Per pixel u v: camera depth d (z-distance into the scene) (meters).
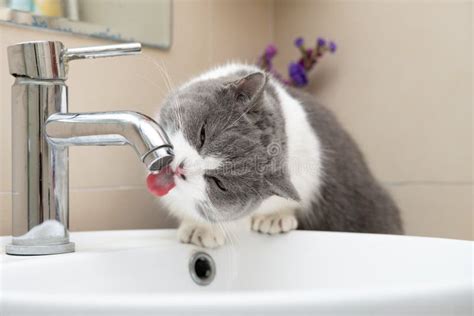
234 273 1.04
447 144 1.40
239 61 1.58
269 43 1.71
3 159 1.08
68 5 1.15
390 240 0.91
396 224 1.46
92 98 1.22
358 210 1.43
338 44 1.60
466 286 0.53
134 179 1.32
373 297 0.49
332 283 0.96
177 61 1.41
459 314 0.52
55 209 0.92
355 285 0.93
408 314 0.50
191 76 1.43
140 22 1.30
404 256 0.88
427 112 1.44
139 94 1.31
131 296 0.48
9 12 1.06
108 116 0.80
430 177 1.44
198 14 1.47
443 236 1.41
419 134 1.45
